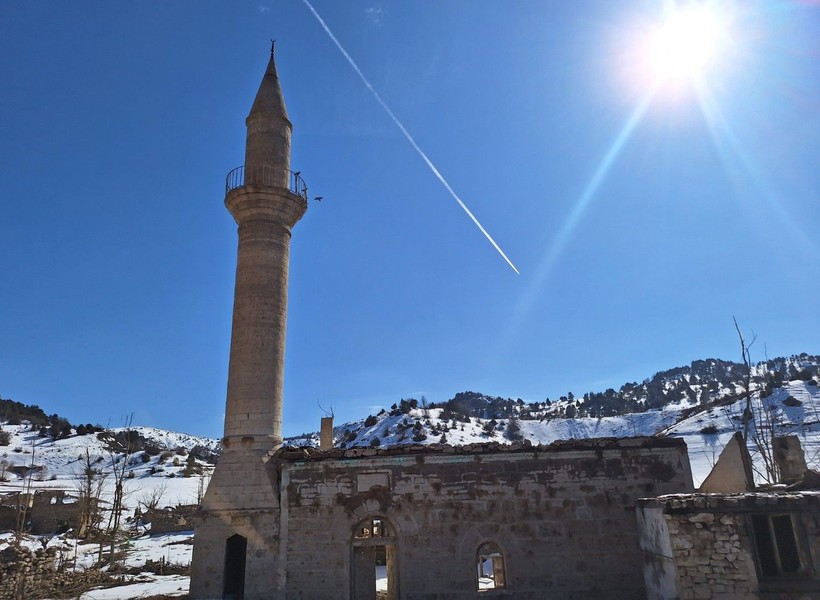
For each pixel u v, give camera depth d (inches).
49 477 3988.7
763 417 3024.1
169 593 1098.1
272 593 897.5
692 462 2449.6
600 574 892.6
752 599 662.5
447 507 924.0
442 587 885.2
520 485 933.2
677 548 701.9
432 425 5492.1
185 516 2383.1
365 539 920.3
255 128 1228.5
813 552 665.6
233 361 1076.5
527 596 883.4
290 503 938.1
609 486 933.8
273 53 1346.0
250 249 1141.1
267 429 1032.8
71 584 1107.9
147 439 6328.7
